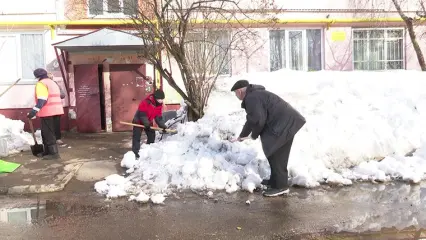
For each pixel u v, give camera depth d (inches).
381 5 534.0
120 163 302.5
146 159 288.2
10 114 474.0
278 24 510.6
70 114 475.2
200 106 351.3
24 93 475.5
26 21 471.2
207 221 196.7
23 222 199.3
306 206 214.8
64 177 268.4
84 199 233.3
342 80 356.8
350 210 207.9
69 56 476.1
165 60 404.2
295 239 174.6
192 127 313.4
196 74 347.3
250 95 227.8
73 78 476.1
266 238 176.1
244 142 282.8
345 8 531.5
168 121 372.8
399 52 550.9
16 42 476.1
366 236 175.3
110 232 185.6
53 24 472.7
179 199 229.8
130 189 244.5
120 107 478.9
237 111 328.5
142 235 181.8
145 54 358.9
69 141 408.5
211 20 348.5
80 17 478.9
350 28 538.0
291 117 226.4
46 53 477.1
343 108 313.3
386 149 286.8
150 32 334.3
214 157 267.1
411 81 360.2
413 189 239.8
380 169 266.8
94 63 476.4
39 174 277.1
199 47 345.4
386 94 337.7
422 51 545.3
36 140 365.4
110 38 419.8
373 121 299.9
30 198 236.8
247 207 215.0
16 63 477.4
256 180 245.6
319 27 532.1
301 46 531.2
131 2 354.9
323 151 277.0
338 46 536.1
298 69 532.4
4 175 276.7
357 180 257.6
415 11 521.7
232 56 418.6
